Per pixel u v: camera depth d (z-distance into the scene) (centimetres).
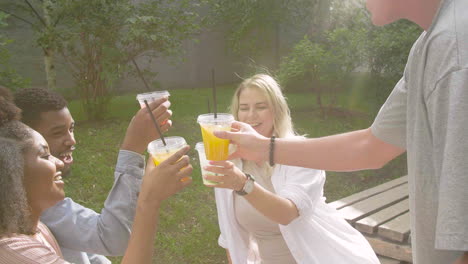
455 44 112
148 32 734
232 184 196
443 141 116
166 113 162
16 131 129
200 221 473
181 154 123
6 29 920
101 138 705
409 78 130
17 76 546
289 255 249
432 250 129
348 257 235
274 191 249
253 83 264
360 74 870
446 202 109
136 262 123
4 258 112
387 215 334
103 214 160
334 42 844
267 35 1163
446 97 114
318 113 908
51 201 136
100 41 738
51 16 729
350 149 189
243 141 204
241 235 261
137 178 162
